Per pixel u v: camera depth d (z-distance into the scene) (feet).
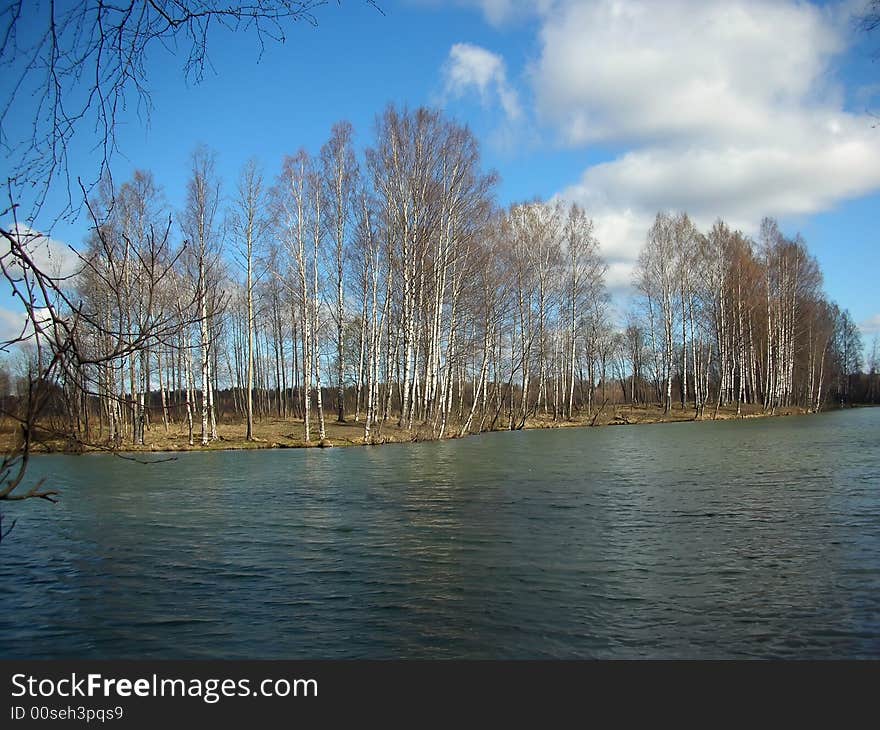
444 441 109.50
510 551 34.81
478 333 131.44
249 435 105.09
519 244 147.43
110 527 42.39
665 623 24.71
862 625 24.29
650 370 247.50
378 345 127.75
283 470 70.79
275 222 108.78
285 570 32.14
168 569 32.71
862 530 38.17
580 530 39.40
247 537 39.06
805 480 57.62
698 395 173.37
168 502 51.57
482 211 117.19
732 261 182.29
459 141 114.83
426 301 118.52
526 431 135.95
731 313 182.91
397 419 131.44
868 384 325.01
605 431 132.46
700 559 32.89
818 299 208.33
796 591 27.94
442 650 22.81
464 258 116.98
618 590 28.35
